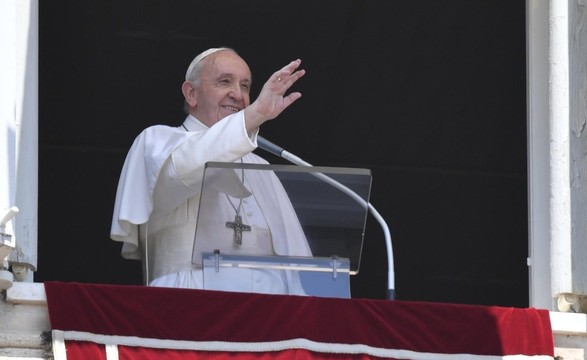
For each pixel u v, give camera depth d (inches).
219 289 1014.4
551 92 1119.6
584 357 1034.1
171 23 1401.3
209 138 1032.8
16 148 1018.1
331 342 981.8
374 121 1461.6
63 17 1387.8
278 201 1069.1
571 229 1090.7
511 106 1448.1
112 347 959.6
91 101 1433.3
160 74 1425.9
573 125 1110.4
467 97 1444.4
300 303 982.4
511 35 1407.5
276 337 976.9
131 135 1451.8
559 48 1127.0
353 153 1482.5
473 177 1487.5
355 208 1010.7
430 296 1512.1
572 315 1033.5
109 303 965.2
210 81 1128.2
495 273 1503.4
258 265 1020.5
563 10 1132.5
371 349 986.1
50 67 1411.2
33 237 1023.6
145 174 1068.5
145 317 966.4
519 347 1007.0
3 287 971.9
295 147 1480.1
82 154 1456.7
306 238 1022.4
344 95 1446.9
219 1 1389.0
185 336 968.3
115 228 1070.4
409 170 1487.5
